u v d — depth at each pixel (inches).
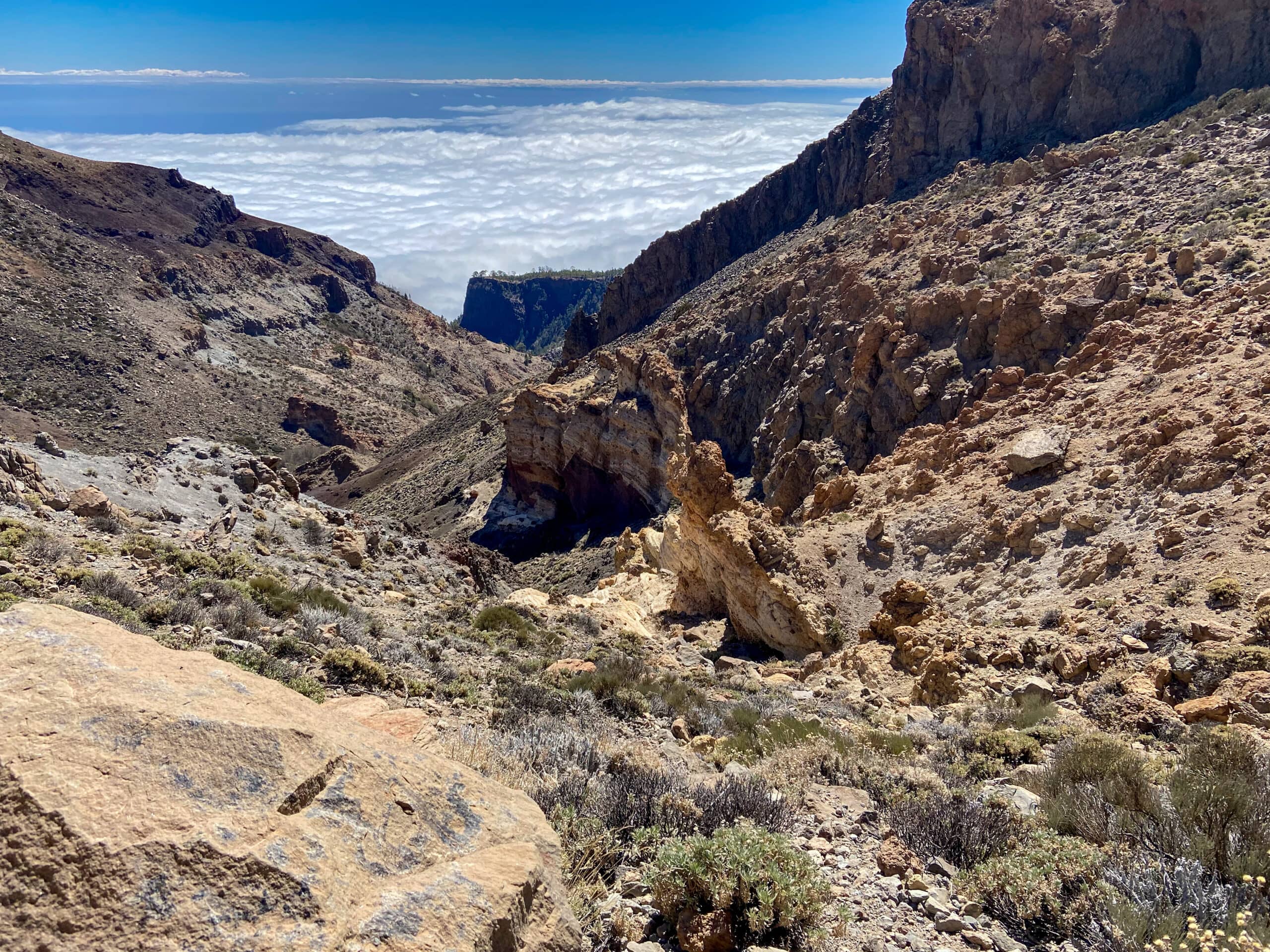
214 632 465.7
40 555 541.3
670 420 2393.0
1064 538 788.6
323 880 133.6
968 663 666.2
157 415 5570.9
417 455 4697.3
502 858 159.3
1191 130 1974.7
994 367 1331.2
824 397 1771.7
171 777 138.3
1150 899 229.8
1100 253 1509.6
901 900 251.9
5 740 135.6
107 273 7219.5
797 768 395.5
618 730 471.2
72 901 117.1
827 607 893.8
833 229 3011.8
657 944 208.2
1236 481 690.8
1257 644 529.0
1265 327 903.1
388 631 617.6
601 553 2317.9
